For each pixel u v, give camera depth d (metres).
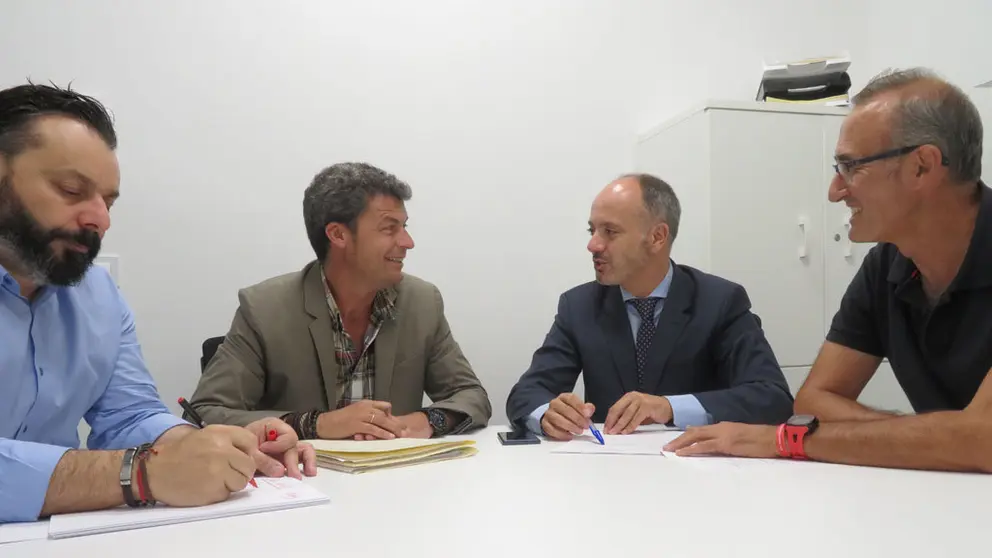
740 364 1.70
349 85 2.53
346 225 1.71
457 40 2.62
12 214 0.98
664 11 2.82
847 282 2.52
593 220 1.84
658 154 2.65
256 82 2.45
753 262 2.40
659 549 0.70
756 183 2.41
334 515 0.84
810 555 0.68
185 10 2.39
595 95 2.75
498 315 2.65
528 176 2.69
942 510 0.83
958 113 1.24
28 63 2.25
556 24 2.71
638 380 1.77
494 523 0.80
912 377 1.46
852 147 1.30
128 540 0.74
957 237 1.31
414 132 2.58
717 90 2.87
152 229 2.35
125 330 1.34
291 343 1.71
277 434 1.16
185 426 1.23
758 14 2.91
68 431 1.20
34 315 1.12
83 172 0.99
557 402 1.41
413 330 1.83
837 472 1.05
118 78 2.32
